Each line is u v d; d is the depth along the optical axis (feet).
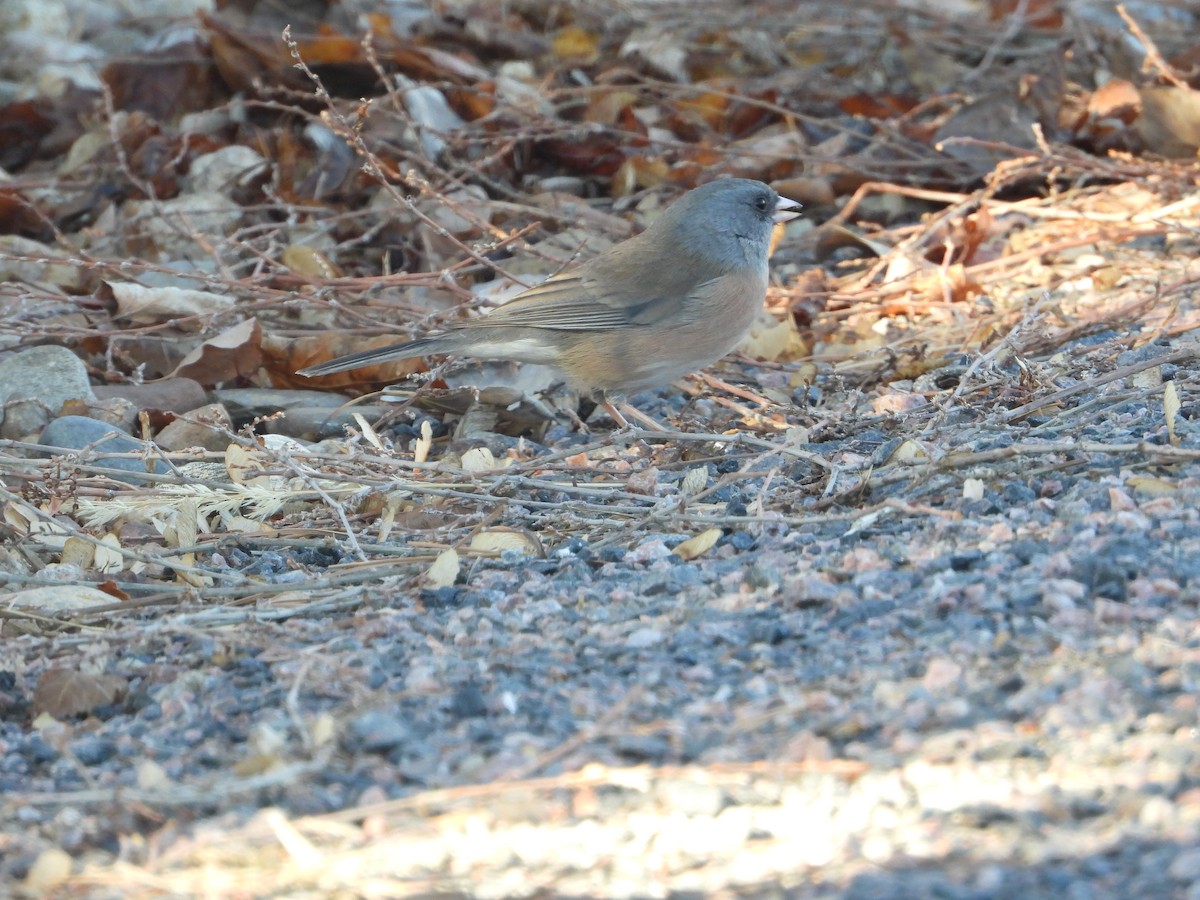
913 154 51.47
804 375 39.52
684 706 21.31
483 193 48.47
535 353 36.70
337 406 40.04
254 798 20.03
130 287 41.81
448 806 19.15
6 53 57.98
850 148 53.57
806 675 21.86
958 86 56.03
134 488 32.73
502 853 18.04
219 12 57.36
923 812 18.03
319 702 22.67
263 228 45.93
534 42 57.21
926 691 20.86
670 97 54.54
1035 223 49.06
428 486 31.53
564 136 51.29
